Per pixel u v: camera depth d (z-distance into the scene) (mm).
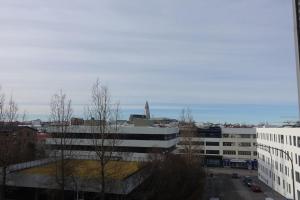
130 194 43656
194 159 58781
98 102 80688
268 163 80125
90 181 39656
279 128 68500
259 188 71688
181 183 46969
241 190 73750
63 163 37969
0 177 41938
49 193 41844
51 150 49500
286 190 63156
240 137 119062
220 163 120000
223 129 120688
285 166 63938
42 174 41281
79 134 55906
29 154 57812
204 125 133500
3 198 38188
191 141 70688
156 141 79250
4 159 40562
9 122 46969
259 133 92312
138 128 80125
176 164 48062
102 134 38281
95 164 47750
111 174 40406
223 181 87812
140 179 45344
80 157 54125
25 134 61281
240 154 118812
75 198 41906
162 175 45594
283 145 65312
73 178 38719
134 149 79812
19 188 42656
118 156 48062
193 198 50438
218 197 62531
